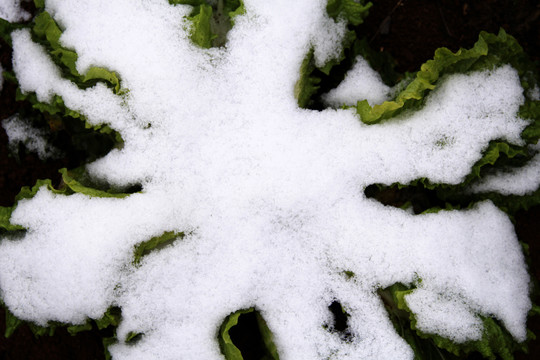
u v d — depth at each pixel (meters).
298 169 0.53
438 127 0.53
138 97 0.53
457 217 0.53
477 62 0.53
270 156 0.53
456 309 0.52
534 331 0.60
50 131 0.61
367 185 0.53
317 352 0.52
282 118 0.53
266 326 0.53
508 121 0.53
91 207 0.52
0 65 0.62
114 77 0.52
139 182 0.53
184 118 0.53
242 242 0.53
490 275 0.53
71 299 0.52
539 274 0.60
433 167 0.53
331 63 0.55
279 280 0.53
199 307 0.52
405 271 0.52
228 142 0.53
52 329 0.55
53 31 0.52
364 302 0.53
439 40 0.62
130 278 0.52
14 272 0.53
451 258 0.52
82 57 0.52
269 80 0.53
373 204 0.53
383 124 0.53
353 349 0.52
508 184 0.55
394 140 0.53
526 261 0.55
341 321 0.54
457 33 0.62
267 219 0.53
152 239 0.52
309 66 0.55
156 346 0.53
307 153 0.53
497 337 0.52
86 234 0.52
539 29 0.61
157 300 0.53
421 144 0.53
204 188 0.53
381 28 0.62
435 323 0.52
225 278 0.53
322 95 0.56
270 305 0.53
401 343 0.53
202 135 0.53
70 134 0.58
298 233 0.53
